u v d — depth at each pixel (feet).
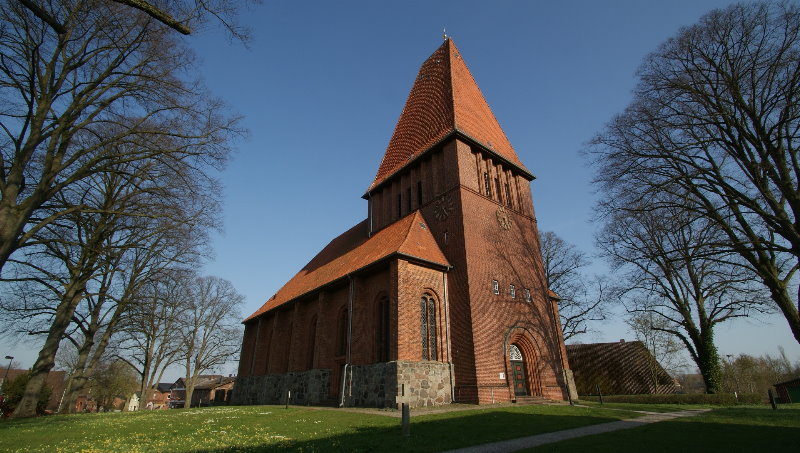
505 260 92.07
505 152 110.22
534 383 85.05
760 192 55.77
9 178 41.83
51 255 71.67
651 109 62.03
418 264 79.87
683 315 102.27
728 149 58.39
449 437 38.91
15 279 62.28
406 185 108.37
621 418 54.90
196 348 155.43
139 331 112.37
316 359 90.53
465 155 95.50
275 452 33.17
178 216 61.57
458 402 73.67
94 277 76.23
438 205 94.02
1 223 39.75
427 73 128.57
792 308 53.67
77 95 47.42
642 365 133.18
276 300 127.24
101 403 233.96
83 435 45.68
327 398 86.89
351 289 86.79
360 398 75.15
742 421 48.24
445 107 106.73
